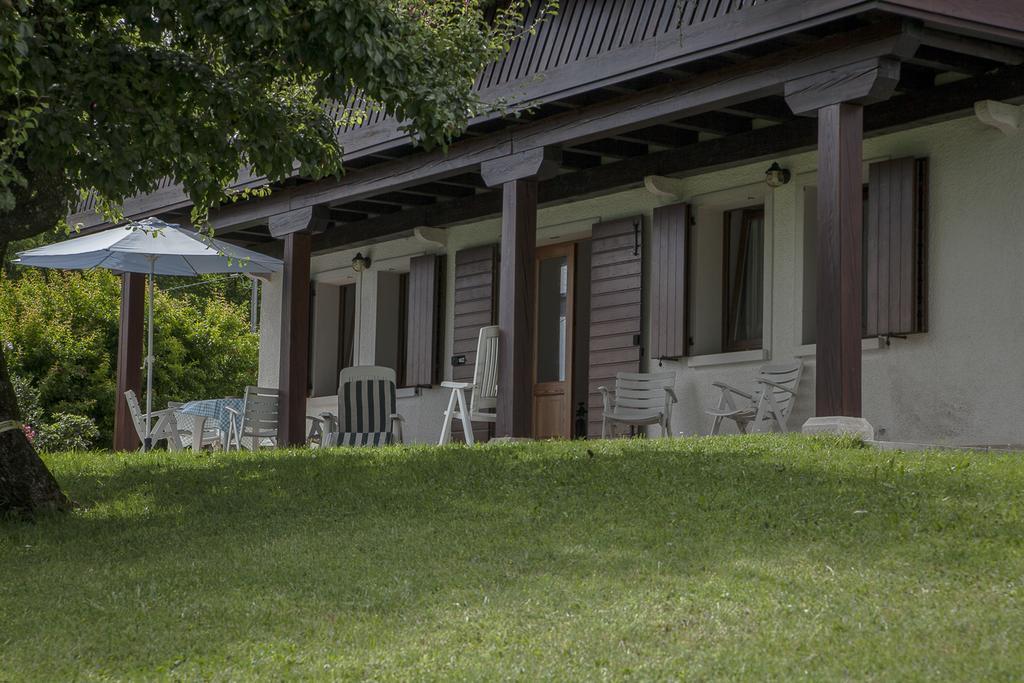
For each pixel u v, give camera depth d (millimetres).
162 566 7262
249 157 10094
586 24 11898
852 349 9867
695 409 14172
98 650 5695
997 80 11188
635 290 14852
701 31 10555
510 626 5656
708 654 5086
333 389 19969
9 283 27406
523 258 12695
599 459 9664
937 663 4805
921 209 12055
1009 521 6934
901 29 9570
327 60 8789
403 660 5293
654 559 6645
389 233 18000
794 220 13328
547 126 12469
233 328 31703
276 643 5629
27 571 7305
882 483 8062
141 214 17422
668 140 13781
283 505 8859
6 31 7648
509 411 12438
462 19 10414
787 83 10367
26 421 21359
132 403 15266
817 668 4844
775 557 6492
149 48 9188
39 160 8688
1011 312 11383
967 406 11648
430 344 17531
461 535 7566
